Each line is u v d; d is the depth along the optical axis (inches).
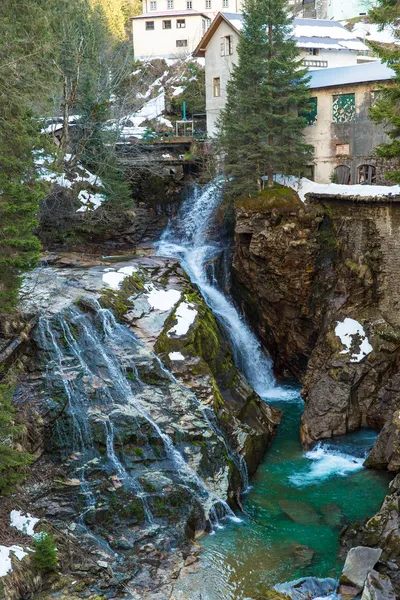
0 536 544.7
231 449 774.5
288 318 1090.1
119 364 768.9
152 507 640.4
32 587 510.6
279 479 773.9
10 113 666.8
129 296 903.1
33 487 619.2
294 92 1157.1
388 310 956.0
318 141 1242.0
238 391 895.7
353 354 914.7
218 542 633.6
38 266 1021.8
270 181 1159.6
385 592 530.9
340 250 1014.4
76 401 699.4
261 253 1059.3
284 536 649.0
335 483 757.3
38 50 728.3
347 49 1496.1
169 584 558.3
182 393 773.9
